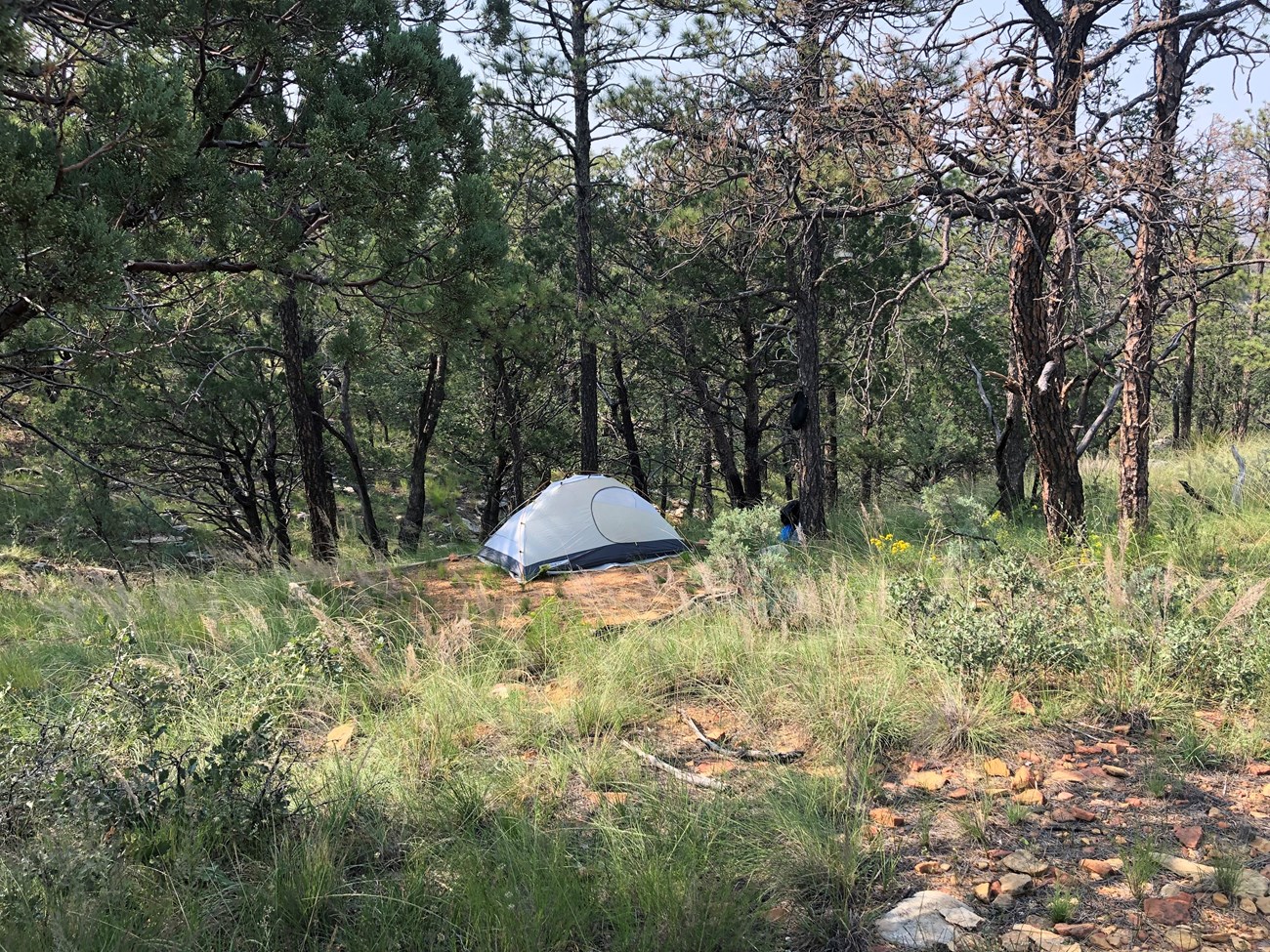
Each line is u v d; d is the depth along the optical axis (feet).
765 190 23.24
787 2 23.07
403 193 20.08
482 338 37.42
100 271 14.98
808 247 34.65
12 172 14.15
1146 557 23.57
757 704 16.28
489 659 19.54
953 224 22.30
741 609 20.97
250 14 18.74
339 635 19.38
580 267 47.09
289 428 57.93
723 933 9.39
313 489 42.68
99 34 18.70
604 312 43.62
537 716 16.29
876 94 19.34
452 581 32.17
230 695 17.17
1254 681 15.08
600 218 47.67
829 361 50.34
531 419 63.21
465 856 10.94
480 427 68.08
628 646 18.97
